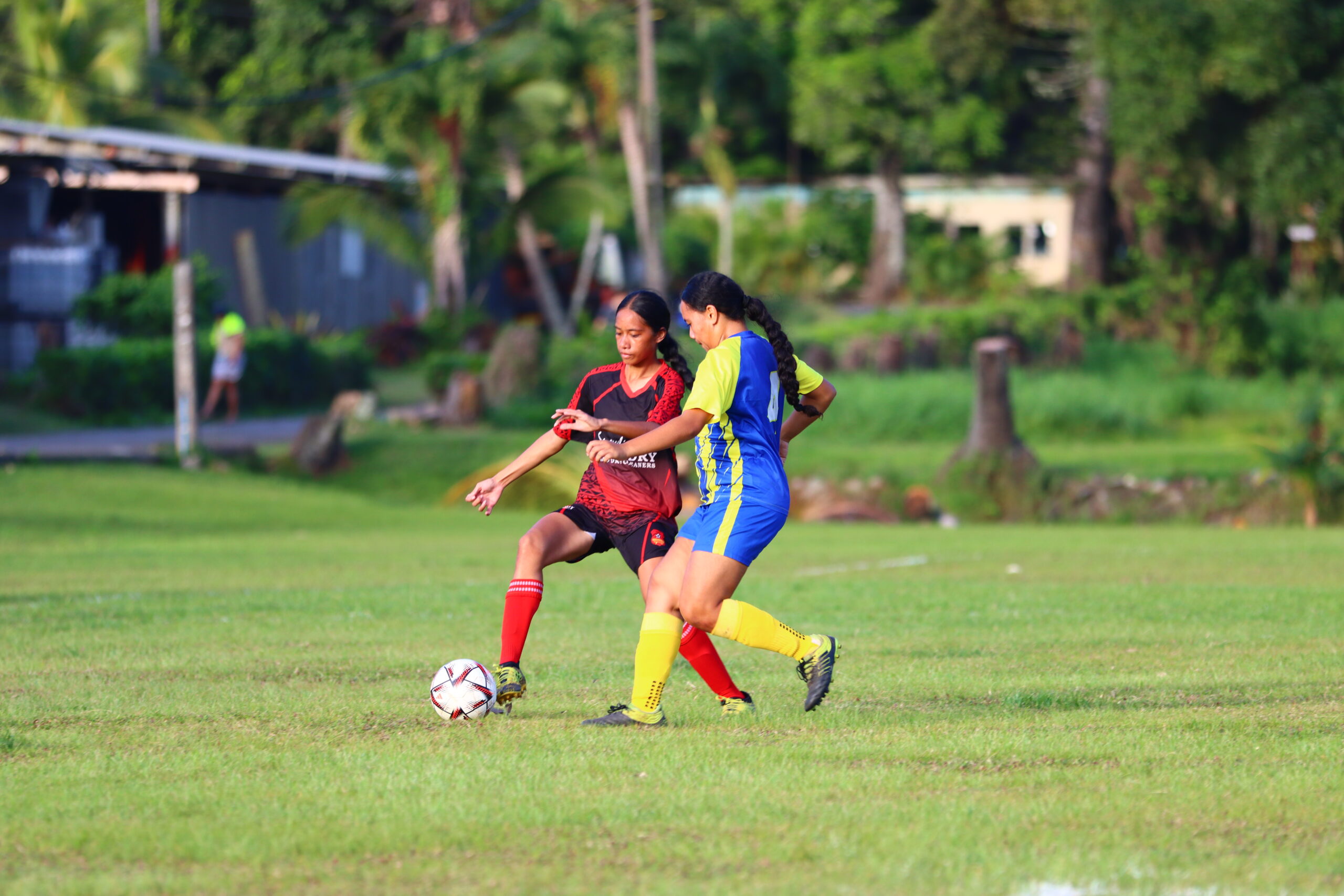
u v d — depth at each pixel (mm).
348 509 83000
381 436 102625
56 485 79875
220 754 18250
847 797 15742
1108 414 122625
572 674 25781
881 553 58969
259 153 146000
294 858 13586
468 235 153625
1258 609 35938
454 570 51562
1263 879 12594
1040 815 14812
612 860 13438
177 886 12719
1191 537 68812
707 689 24203
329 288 156125
